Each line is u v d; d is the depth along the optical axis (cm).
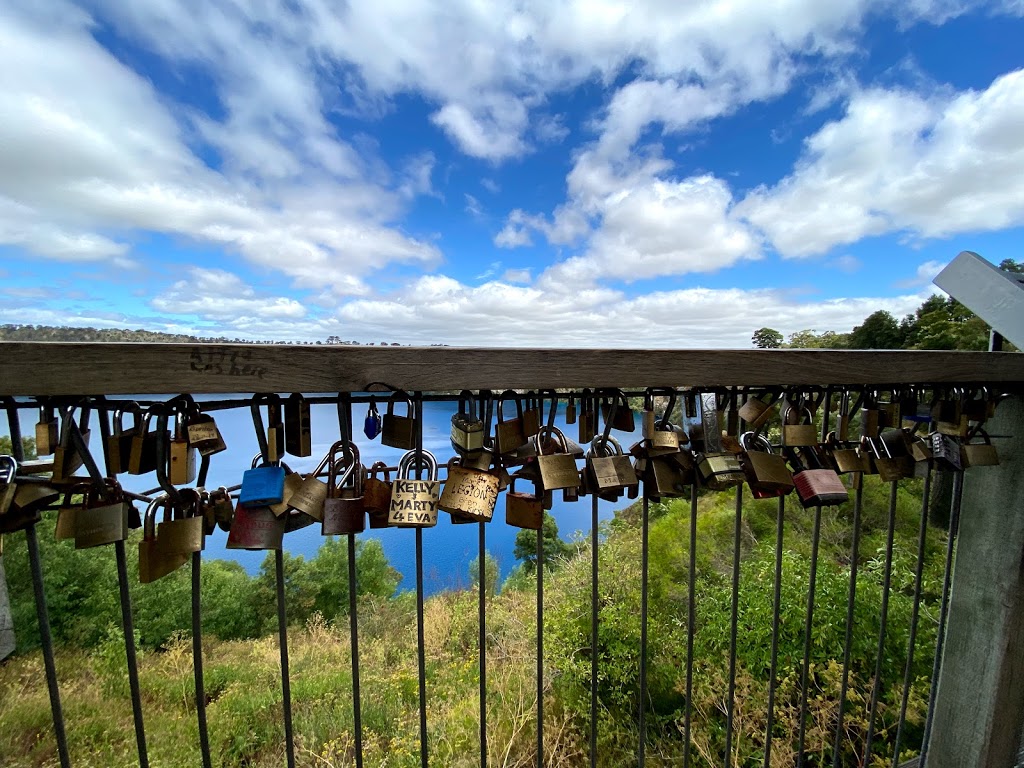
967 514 194
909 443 176
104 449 98
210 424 105
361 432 127
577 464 141
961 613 196
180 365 89
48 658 102
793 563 650
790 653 564
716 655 645
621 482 133
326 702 628
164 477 101
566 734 529
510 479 134
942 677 203
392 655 857
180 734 615
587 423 137
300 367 97
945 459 173
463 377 109
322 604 1772
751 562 819
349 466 118
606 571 805
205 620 1492
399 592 2089
